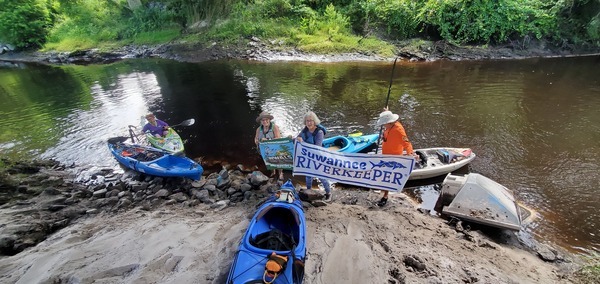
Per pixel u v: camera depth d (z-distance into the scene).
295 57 21.06
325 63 20.00
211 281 4.19
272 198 5.42
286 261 3.69
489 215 5.69
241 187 7.27
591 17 20.95
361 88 14.78
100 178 8.13
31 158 9.32
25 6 27.17
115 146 9.05
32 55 26.16
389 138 5.93
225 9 24.88
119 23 28.44
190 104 13.31
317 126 5.97
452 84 15.07
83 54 24.95
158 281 4.21
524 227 5.93
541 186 7.16
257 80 16.53
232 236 5.21
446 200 6.44
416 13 21.88
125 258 4.73
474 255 4.92
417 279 4.23
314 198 6.63
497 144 9.18
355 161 5.85
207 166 8.77
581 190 6.97
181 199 7.04
